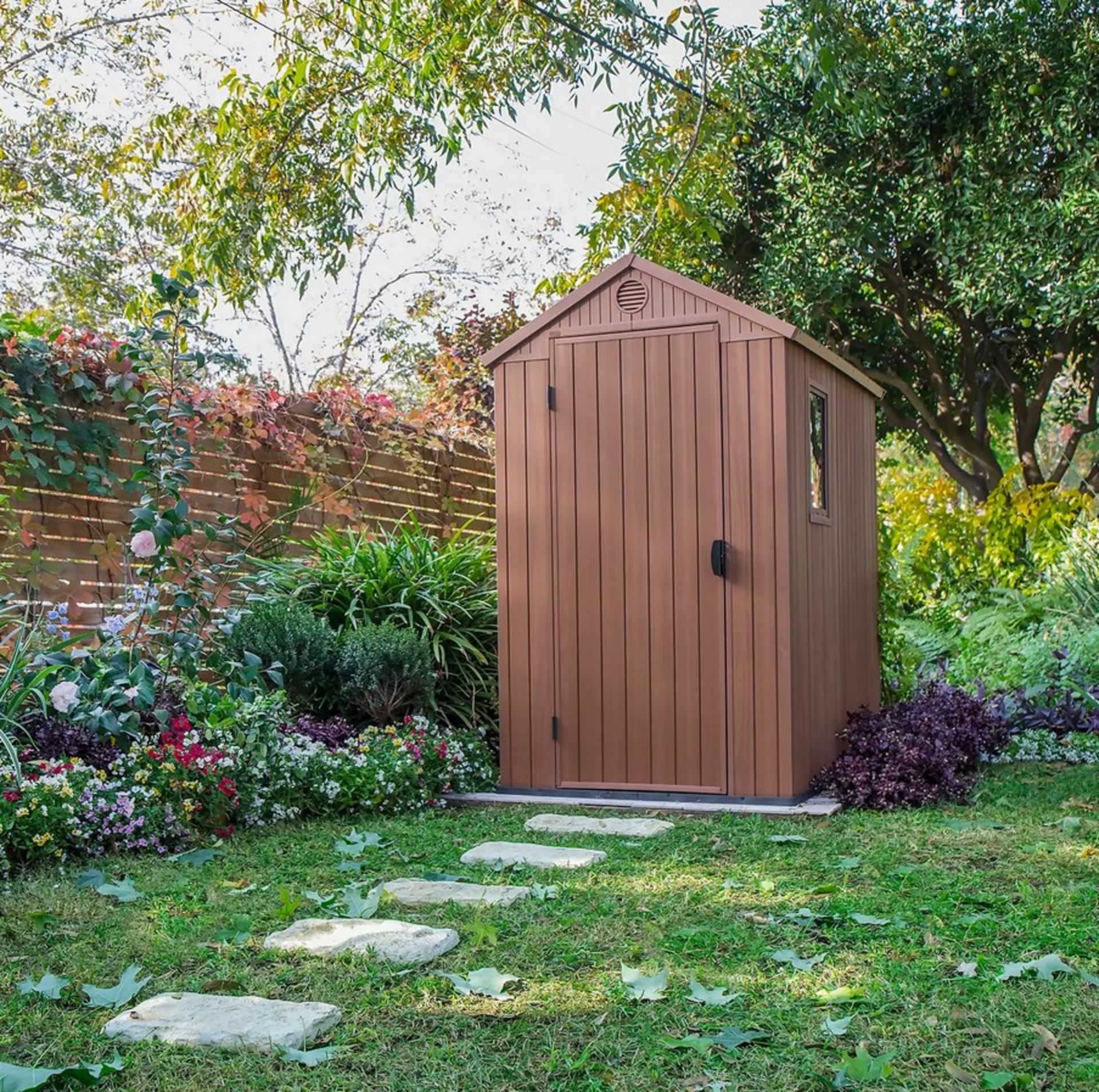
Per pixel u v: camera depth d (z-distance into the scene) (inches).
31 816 158.1
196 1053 93.6
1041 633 333.7
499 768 238.5
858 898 140.6
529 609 232.2
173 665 205.8
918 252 471.2
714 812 207.3
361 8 381.4
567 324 231.3
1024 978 109.1
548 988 109.0
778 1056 91.7
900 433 557.9
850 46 375.2
